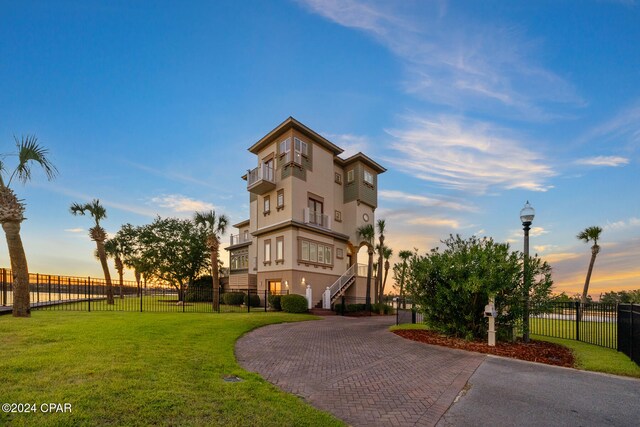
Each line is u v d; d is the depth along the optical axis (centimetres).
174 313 1486
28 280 1184
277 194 2583
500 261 977
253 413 391
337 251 2780
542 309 1003
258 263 2659
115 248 3809
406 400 494
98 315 1258
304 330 1216
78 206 2197
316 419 393
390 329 1279
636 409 463
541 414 445
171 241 3241
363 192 2962
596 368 671
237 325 1165
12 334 774
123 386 434
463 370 667
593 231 2672
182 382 479
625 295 2550
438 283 1058
